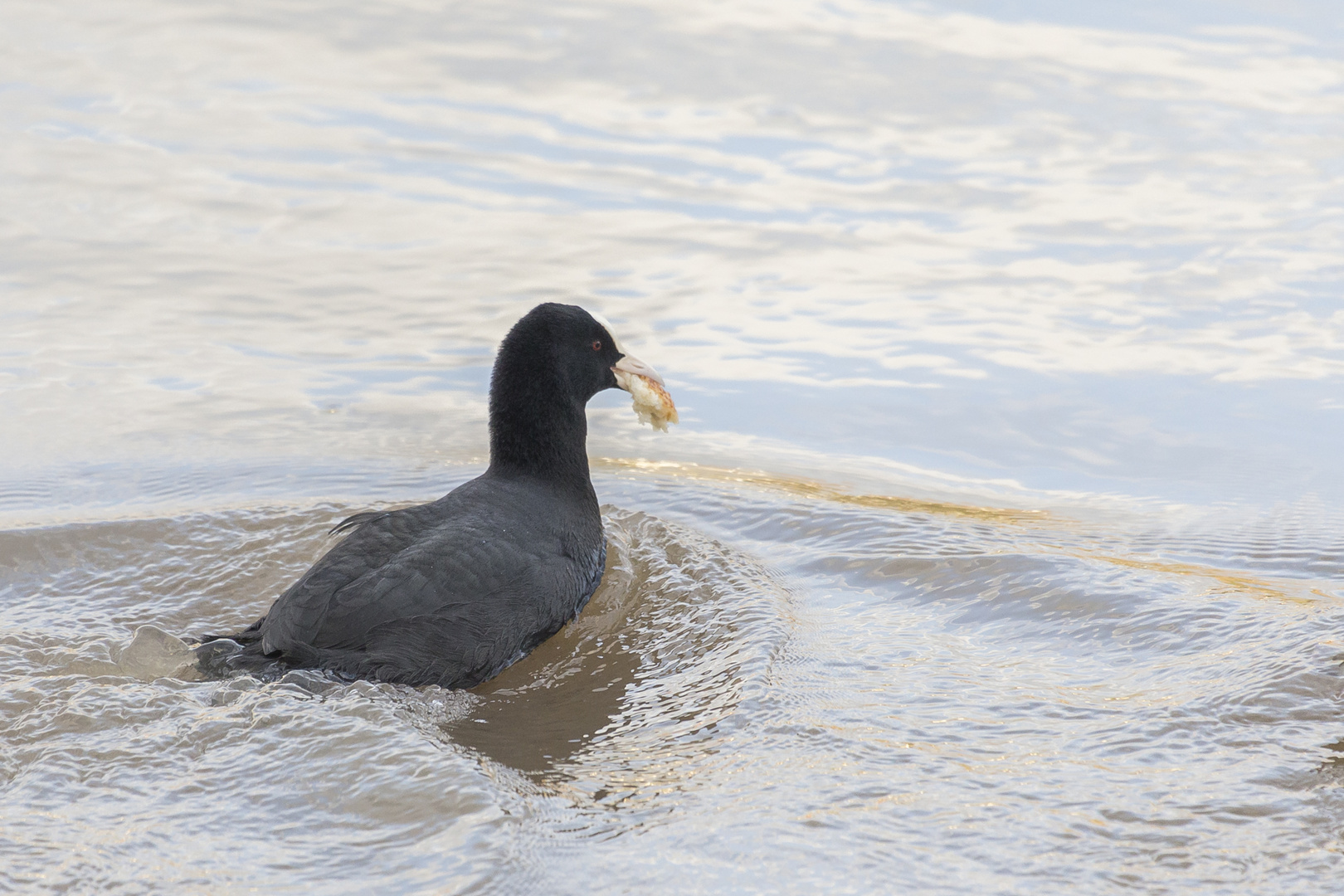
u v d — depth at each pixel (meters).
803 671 8.32
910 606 9.50
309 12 26.03
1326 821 6.38
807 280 16.19
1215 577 9.77
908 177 19.48
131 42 23.97
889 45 24.80
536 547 8.96
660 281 16.08
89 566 9.96
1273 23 25.86
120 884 5.83
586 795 6.75
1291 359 13.80
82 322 14.61
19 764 6.82
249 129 20.67
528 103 22.11
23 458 11.71
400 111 21.58
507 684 8.46
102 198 18.00
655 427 10.48
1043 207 18.31
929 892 5.82
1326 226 17.23
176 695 7.48
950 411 13.09
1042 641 8.78
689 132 21.12
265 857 6.04
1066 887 5.87
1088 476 11.84
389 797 6.51
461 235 17.34
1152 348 14.20
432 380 13.69
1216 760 7.00
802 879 5.89
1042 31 25.61
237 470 11.73
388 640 8.02
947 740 7.30
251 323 14.80
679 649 8.92
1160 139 20.64
